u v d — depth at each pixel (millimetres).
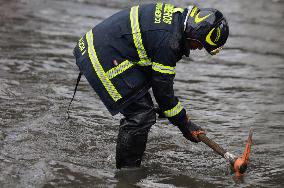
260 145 11297
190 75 16297
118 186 9180
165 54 8953
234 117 12898
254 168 10227
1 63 15609
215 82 15688
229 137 11648
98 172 9641
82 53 9648
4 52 16781
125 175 9609
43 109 12414
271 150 11055
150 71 9391
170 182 9484
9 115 11859
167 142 11227
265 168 10234
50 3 25734
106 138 11195
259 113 13234
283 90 15125
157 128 11945
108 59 9336
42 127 11391
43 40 18750
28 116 11906
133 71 9305
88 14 23891
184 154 10734
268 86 15469
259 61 18172
